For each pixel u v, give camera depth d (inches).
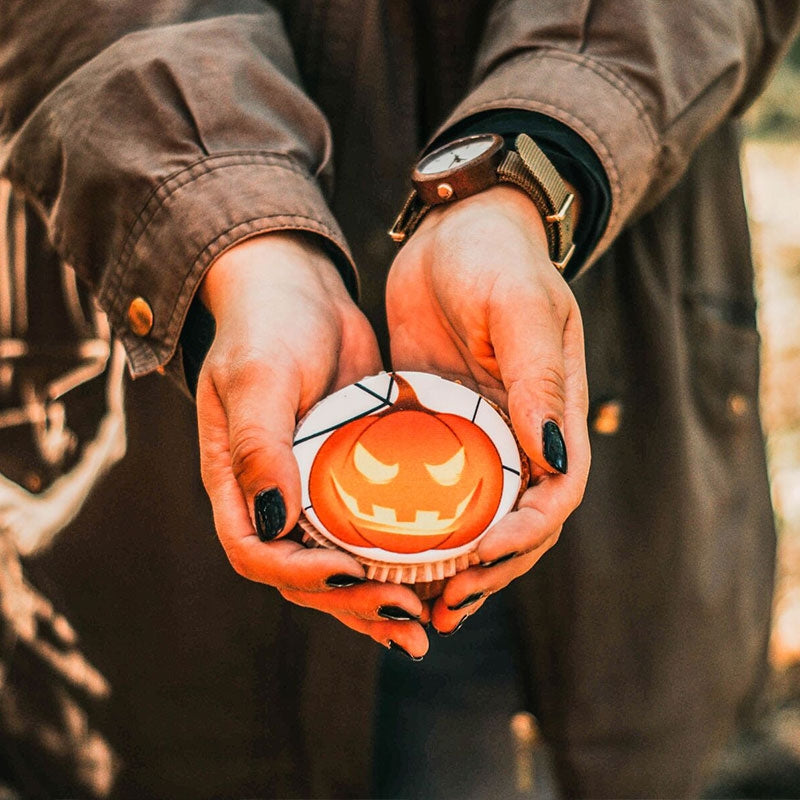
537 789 69.9
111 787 62.3
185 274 39.8
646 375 54.7
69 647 60.2
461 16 48.9
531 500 33.7
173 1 43.8
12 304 58.4
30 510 60.2
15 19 43.8
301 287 38.7
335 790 56.6
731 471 61.4
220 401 36.4
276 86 43.0
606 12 42.4
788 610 93.5
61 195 42.7
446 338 40.6
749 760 85.6
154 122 41.1
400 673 60.5
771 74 51.5
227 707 57.5
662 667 57.8
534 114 41.4
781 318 134.0
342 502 34.7
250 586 54.4
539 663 57.9
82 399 58.5
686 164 46.1
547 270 36.0
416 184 39.9
